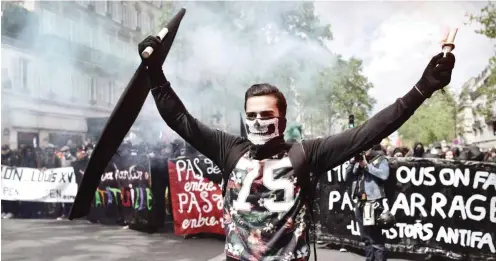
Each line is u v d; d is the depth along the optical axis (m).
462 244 5.78
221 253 6.08
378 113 1.52
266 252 1.54
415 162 6.00
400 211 6.05
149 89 1.72
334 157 1.57
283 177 1.58
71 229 7.84
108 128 1.66
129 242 6.77
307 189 1.61
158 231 7.62
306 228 1.59
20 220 8.84
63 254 6.02
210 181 7.01
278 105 1.64
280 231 1.55
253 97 1.65
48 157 10.39
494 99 18.81
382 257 5.00
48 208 9.28
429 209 5.94
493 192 5.66
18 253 6.04
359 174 5.11
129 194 7.80
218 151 1.70
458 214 5.81
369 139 1.51
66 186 9.06
